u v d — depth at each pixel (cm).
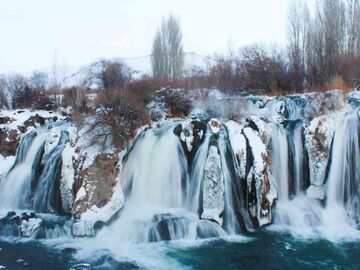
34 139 1889
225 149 1631
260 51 3719
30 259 1284
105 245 1393
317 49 2947
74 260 1277
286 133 1759
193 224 1458
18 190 1759
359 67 2369
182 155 1669
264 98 2236
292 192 1692
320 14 3027
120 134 1709
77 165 1641
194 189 1599
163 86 2309
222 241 1416
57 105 2420
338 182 1648
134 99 1873
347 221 1564
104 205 1530
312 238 1431
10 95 2669
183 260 1278
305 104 1930
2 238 1452
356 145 1653
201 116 1983
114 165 1627
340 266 1230
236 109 1908
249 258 1285
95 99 1969
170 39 4034
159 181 1662
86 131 1719
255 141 1612
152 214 1538
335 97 1827
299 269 1214
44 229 1466
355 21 3112
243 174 1565
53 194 1666
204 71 3612
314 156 1680
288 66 2756
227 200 1541
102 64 3438
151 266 1241
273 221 1561
